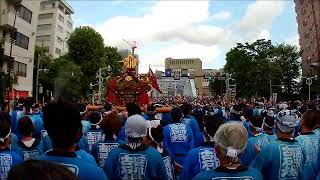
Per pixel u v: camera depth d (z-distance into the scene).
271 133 6.77
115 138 6.19
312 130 5.90
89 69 63.12
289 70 79.38
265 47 73.12
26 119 5.80
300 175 4.88
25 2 43.44
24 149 5.69
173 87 97.69
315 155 5.61
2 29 39.97
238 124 3.65
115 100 21.34
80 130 3.22
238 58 73.88
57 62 57.06
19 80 43.28
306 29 82.00
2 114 4.88
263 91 72.44
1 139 4.65
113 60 79.38
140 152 4.80
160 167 4.84
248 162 6.00
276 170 4.74
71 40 64.12
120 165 4.79
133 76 21.48
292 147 4.82
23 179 1.58
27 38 45.12
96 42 64.25
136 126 4.78
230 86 75.44
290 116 4.79
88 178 3.08
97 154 6.08
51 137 3.14
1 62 38.78
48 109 3.13
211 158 5.01
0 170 4.59
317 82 67.44
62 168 1.68
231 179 3.49
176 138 7.59
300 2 85.75
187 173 5.09
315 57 76.44
